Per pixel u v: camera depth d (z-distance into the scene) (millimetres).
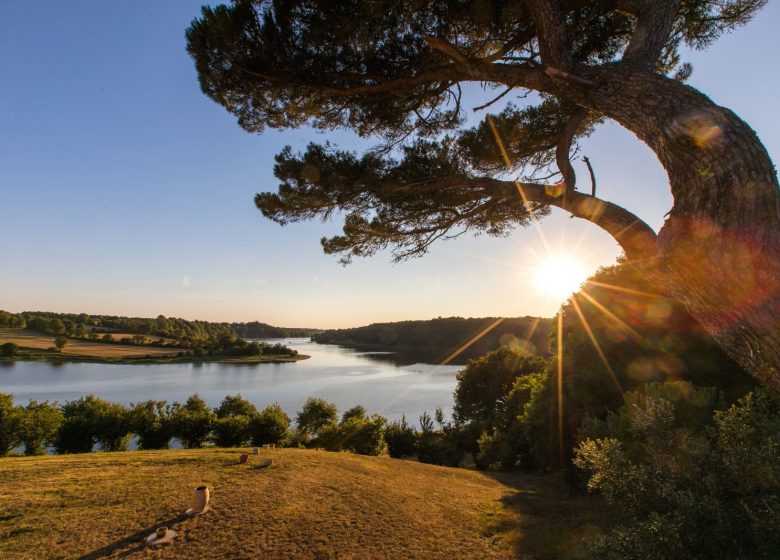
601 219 3410
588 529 7883
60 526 7117
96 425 22328
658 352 14484
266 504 8789
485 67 3773
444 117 6477
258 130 5949
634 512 4770
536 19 3363
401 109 5777
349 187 5629
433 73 4520
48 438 20766
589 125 7164
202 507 8141
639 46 2979
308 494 9812
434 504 10078
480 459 21531
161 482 9867
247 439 25516
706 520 4172
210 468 11703
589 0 4270
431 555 7012
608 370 14664
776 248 1986
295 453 15406
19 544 6426
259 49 4496
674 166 2355
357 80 4902
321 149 5914
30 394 59344
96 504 8211
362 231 6777
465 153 6277
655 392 7812
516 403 23891
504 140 6098
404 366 101188
